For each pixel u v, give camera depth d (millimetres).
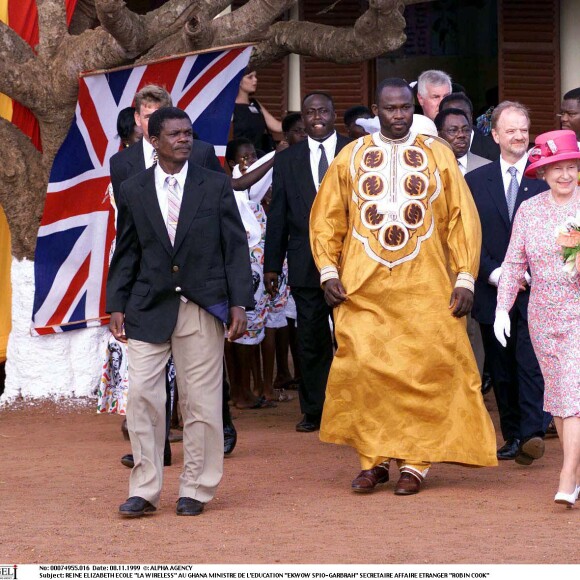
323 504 11086
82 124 15391
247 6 16438
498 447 13805
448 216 11711
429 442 11469
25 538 9836
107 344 13719
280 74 22375
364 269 11516
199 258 10578
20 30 17359
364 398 11523
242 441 14445
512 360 13219
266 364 17312
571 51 21609
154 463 10664
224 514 10695
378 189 11562
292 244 14977
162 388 10719
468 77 25531
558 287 10828
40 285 16328
